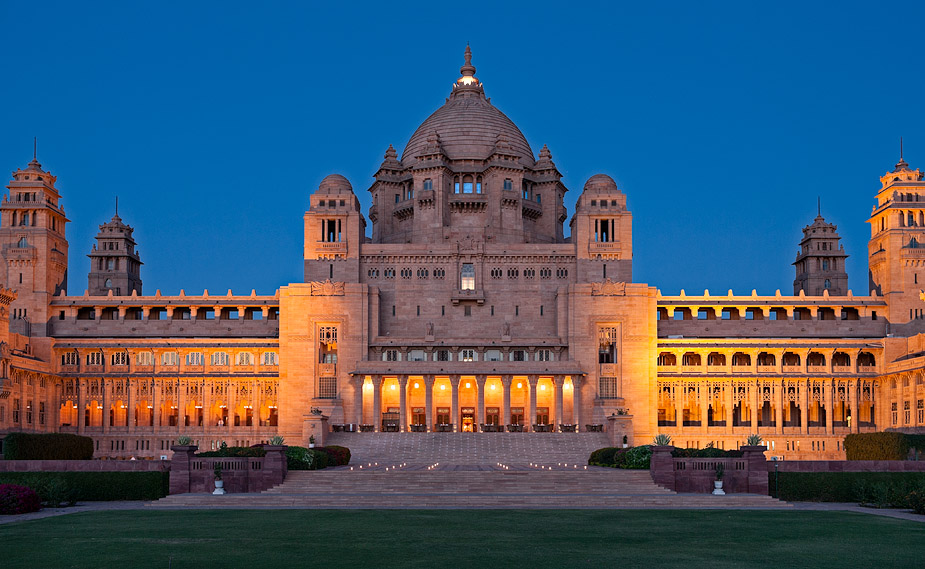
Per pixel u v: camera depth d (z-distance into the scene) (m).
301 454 84.25
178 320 158.00
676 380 149.00
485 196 166.38
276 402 150.38
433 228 163.50
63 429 148.75
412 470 88.88
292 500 70.81
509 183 166.50
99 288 177.50
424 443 128.62
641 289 149.00
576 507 67.94
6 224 156.00
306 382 146.88
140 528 53.31
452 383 144.25
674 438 147.25
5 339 134.38
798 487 76.25
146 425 150.25
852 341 148.50
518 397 151.00
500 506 68.56
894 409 144.38
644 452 86.62
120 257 179.38
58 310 156.50
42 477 74.00
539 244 154.88
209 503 71.19
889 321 152.25
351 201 155.88
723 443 147.25
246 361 151.12
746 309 156.75
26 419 139.75
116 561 41.12
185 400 149.25
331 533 50.44
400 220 171.50
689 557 42.59
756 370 148.88
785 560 42.06
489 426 140.62
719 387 149.25
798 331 155.00
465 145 169.62
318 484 77.88
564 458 123.69
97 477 76.81
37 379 143.50
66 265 163.88
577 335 148.00
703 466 77.56
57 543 46.97
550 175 171.75
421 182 166.00
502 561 41.06
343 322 148.38
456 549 44.50
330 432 133.25
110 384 150.00
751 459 76.62
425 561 40.97
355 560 41.22
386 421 149.62
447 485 77.12
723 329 156.00
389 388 150.50
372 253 154.50
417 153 173.00
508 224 164.75
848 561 42.00
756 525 55.47
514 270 154.88
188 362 150.75
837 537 50.00
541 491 76.25
